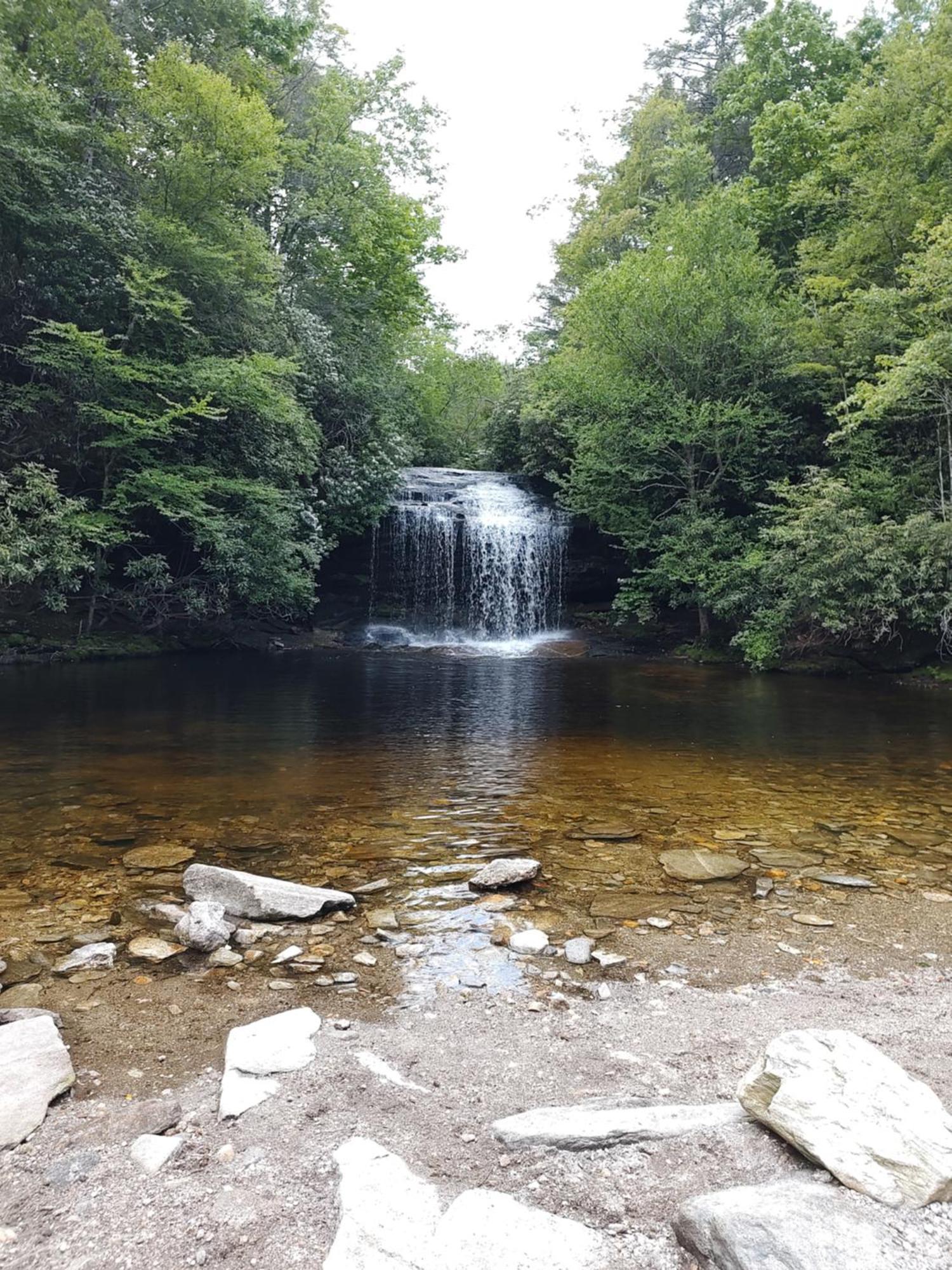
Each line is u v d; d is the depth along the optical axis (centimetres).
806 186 1792
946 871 429
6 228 1305
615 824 503
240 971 307
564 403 2009
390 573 2070
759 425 1700
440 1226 159
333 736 770
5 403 1320
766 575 1473
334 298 2142
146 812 510
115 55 1527
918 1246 148
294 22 2062
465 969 311
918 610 1303
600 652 1833
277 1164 188
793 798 568
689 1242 155
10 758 651
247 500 1521
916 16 2238
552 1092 223
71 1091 223
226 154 1491
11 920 349
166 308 1367
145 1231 165
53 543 1216
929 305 1329
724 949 333
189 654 1588
